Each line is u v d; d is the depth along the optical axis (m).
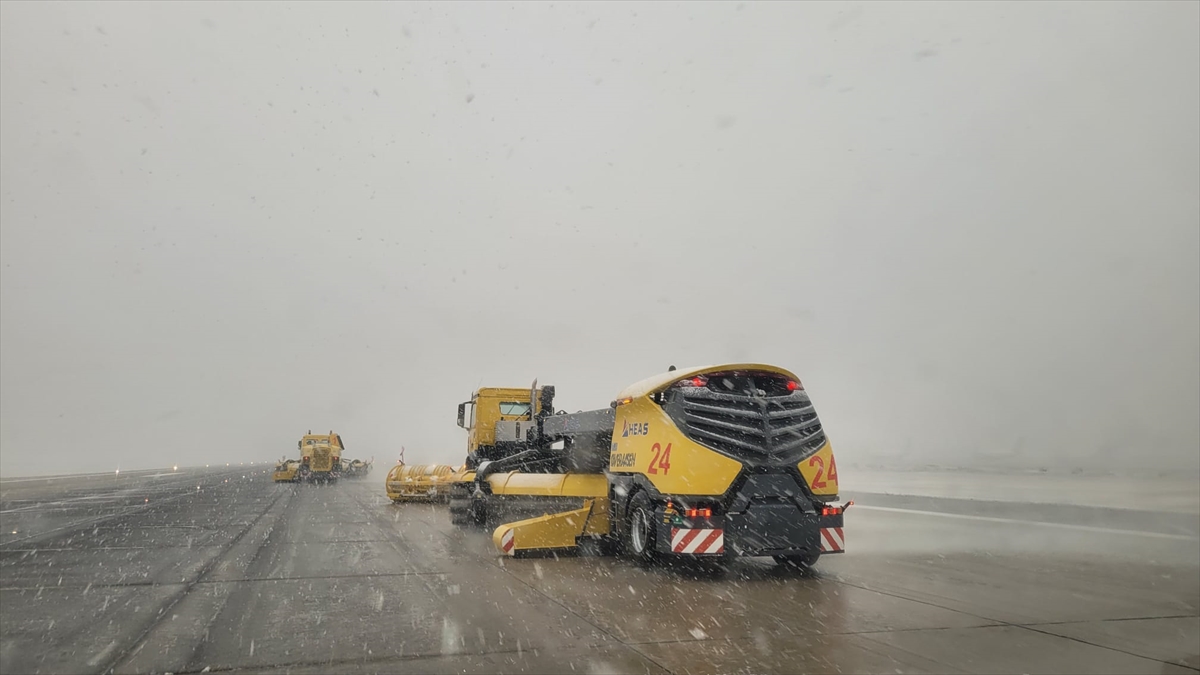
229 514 17.23
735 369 8.14
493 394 16.70
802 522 7.85
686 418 7.95
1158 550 9.73
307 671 4.39
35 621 5.79
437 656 4.68
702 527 7.57
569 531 9.36
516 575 7.96
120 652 4.85
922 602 6.37
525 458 11.82
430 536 12.14
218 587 7.25
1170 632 5.23
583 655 4.68
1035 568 8.27
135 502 22.33
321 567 8.59
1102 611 5.96
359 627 5.49
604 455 9.89
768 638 5.09
